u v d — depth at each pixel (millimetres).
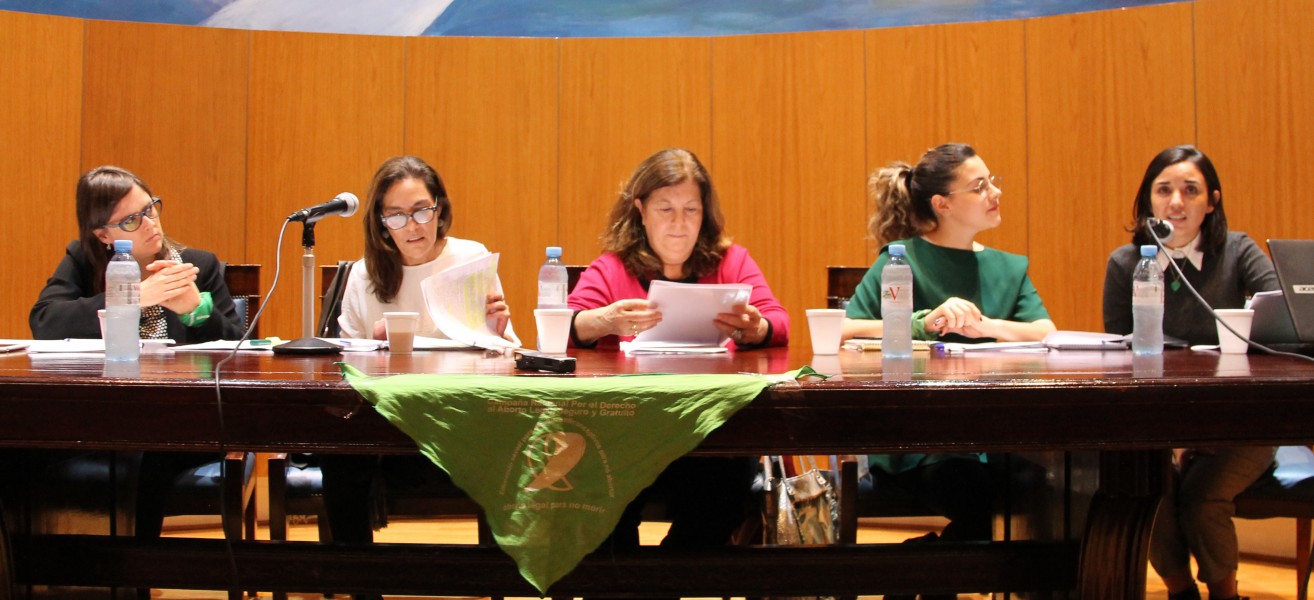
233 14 5477
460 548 1603
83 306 2301
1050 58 4227
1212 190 2531
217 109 4570
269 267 4594
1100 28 4145
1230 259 2555
